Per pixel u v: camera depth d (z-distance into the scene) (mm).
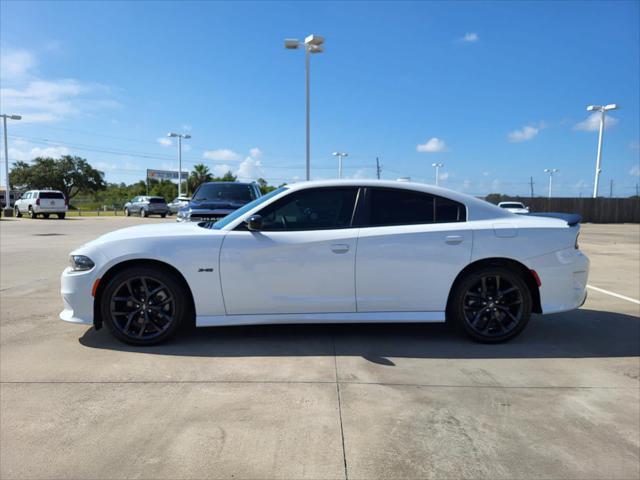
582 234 21531
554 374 3764
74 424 2887
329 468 2463
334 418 2990
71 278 4234
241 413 3041
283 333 4746
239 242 4266
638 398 3338
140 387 3426
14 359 3979
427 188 4566
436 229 4383
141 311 4301
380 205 4484
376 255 4305
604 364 4000
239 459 2533
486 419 3008
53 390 3367
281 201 4453
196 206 9875
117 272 4305
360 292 4348
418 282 4359
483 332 4449
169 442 2691
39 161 72312
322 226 4410
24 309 5730
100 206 59406
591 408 3176
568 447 2691
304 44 19109
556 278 4434
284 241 4273
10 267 9219
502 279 4449
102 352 4156
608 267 9984
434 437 2781
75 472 2406
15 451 2588
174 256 4203
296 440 2725
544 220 4598
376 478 2387
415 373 3752
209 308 4285
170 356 4074
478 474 2430
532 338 4699
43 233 18141
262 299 4297
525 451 2645
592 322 5328
